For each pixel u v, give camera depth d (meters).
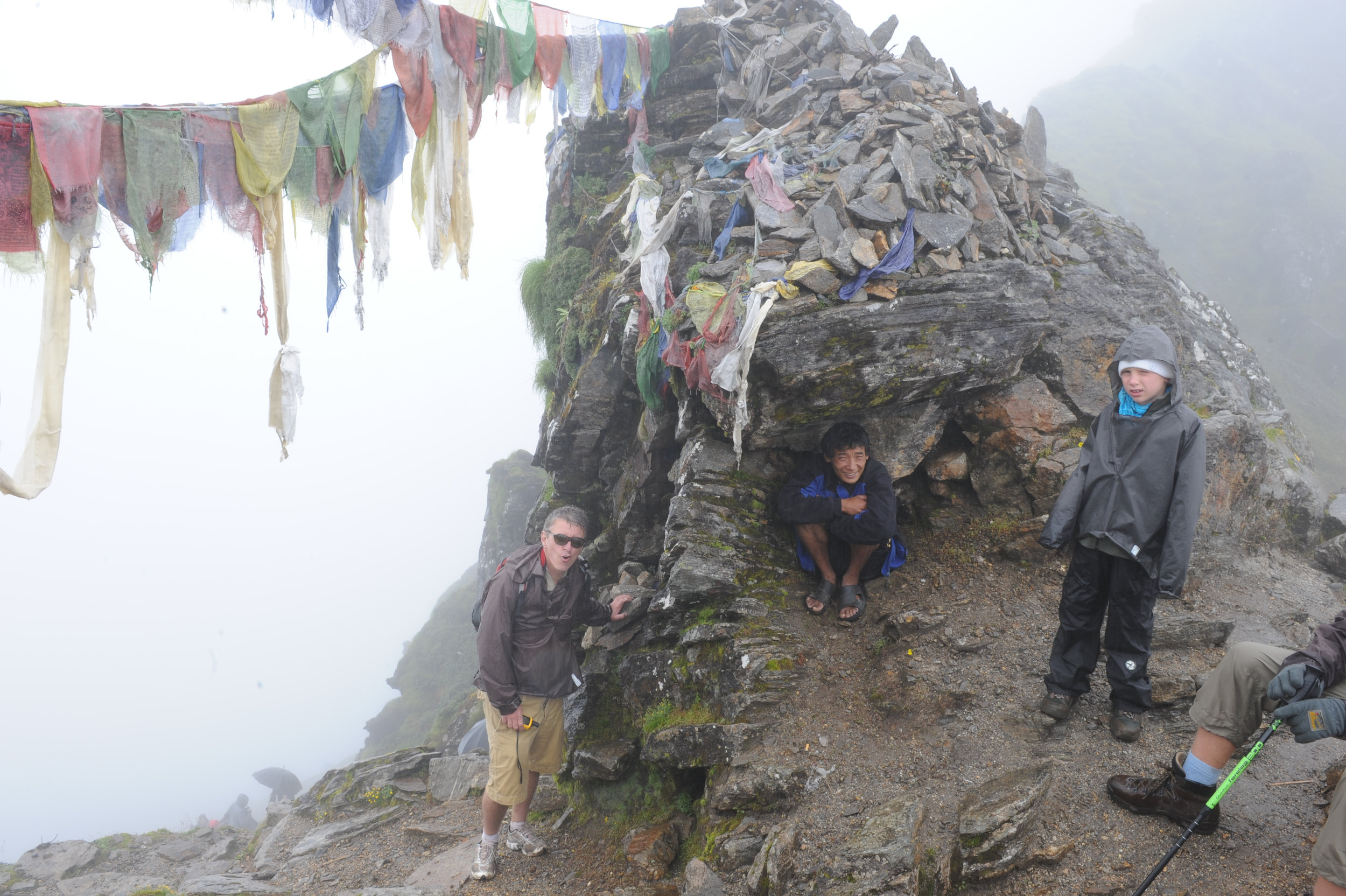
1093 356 5.60
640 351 5.77
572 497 7.86
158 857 6.55
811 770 3.97
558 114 6.52
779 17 7.93
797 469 4.91
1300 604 4.95
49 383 3.91
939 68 7.12
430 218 5.71
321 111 4.89
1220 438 5.39
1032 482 5.13
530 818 5.32
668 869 4.25
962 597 4.88
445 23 5.46
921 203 5.25
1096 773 3.55
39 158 3.82
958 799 3.55
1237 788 3.38
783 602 4.93
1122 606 3.61
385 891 4.28
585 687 5.67
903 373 4.88
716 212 5.80
